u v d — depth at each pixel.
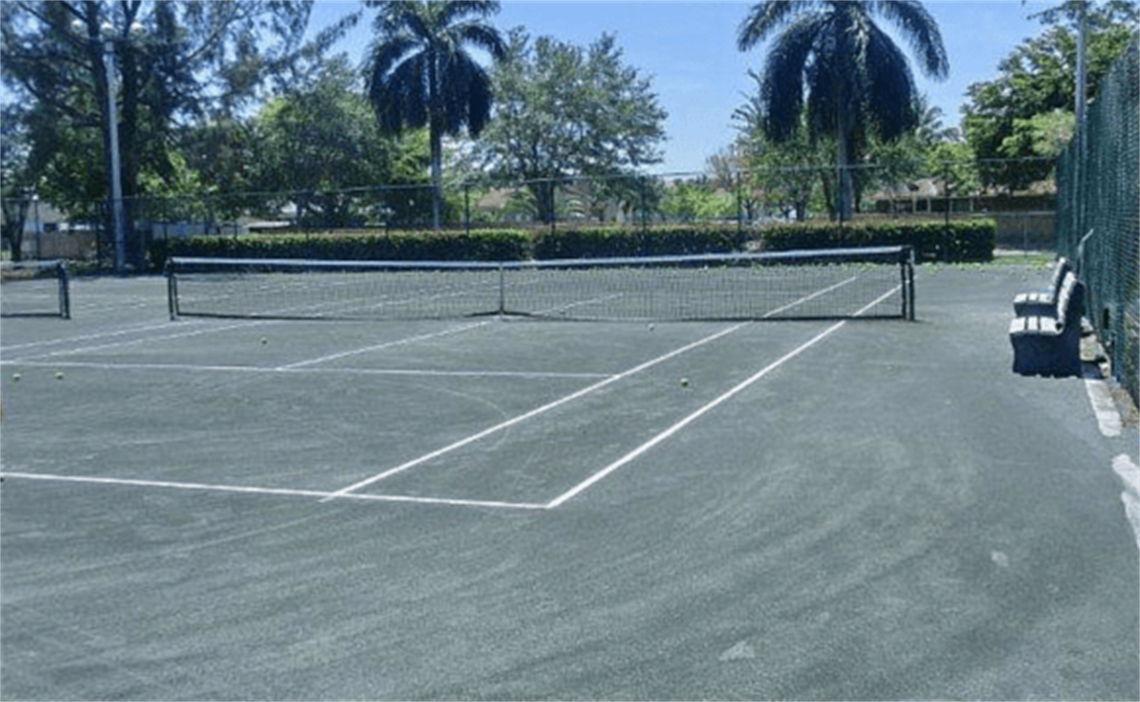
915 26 43.78
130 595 6.32
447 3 52.00
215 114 50.16
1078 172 19.98
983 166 54.03
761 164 60.09
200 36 49.47
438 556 6.90
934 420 10.69
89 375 15.38
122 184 49.88
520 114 69.69
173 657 5.44
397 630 5.71
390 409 12.20
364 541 7.26
